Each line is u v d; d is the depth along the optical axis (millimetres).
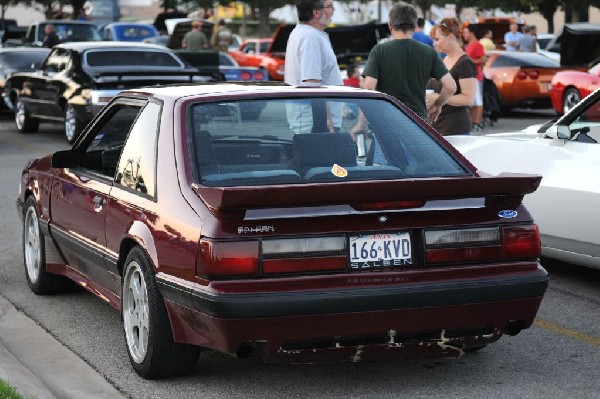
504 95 32875
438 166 8023
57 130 29625
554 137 11234
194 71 24281
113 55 25703
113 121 9266
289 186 6980
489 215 7555
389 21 12539
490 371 8297
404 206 7301
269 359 7219
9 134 28438
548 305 10539
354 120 8180
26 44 41656
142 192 8117
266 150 7801
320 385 7953
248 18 78875
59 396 7777
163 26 53438
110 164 8953
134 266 8102
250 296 7020
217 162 7668
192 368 8078
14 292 11133
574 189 10930
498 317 7559
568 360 8617
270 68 40875
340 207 7211
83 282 9797
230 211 7055
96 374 8312
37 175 10656
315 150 7871
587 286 11375
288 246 7121
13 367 8297
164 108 8227
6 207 16625
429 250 7383
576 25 33156
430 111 13172
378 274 7242
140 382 8070
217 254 7051
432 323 7383
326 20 12773
